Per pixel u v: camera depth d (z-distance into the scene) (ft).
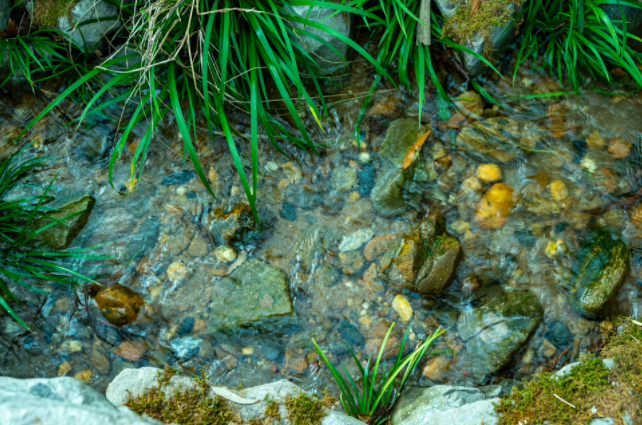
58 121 11.46
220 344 10.85
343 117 11.43
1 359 10.82
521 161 11.20
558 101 11.34
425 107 11.39
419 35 11.10
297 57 11.20
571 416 9.95
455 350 10.73
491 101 11.37
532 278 10.88
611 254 10.78
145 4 10.97
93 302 10.95
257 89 10.91
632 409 9.91
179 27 11.03
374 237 11.10
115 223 11.22
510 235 11.02
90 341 10.88
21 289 11.02
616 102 11.28
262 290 10.92
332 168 11.32
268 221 11.20
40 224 11.12
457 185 11.19
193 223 11.20
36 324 10.93
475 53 11.02
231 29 10.86
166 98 11.42
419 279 10.85
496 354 10.64
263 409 10.04
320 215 11.21
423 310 10.88
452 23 11.07
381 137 11.36
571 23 11.04
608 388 10.02
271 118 11.35
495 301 10.82
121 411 9.40
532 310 10.73
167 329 10.91
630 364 10.10
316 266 11.07
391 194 11.19
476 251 11.01
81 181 11.34
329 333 10.86
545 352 10.66
